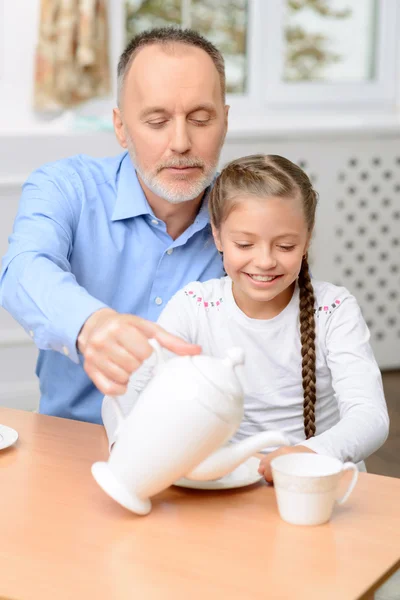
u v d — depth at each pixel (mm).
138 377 1375
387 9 3930
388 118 4023
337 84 3920
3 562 895
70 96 3393
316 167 3762
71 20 3287
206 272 1722
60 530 972
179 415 966
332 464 1035
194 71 1481
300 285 1503
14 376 3350
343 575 883
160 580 863
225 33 3723
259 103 3816
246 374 1521
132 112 1536
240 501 1071
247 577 874
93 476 1066
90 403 1688
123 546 937
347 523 1013
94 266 1682
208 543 948
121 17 3482
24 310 1267
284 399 1521
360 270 3951
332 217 3838
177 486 1113
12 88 3393
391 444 3092
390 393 3713
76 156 1769
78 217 1665
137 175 1687
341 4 3881
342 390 1395
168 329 1539
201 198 1693
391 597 1343
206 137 1519
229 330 1528
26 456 1199
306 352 1464
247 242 1389
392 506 1069
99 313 1151
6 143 3264
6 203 3297
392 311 4051
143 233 1693
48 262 1347
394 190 3930
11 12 3338
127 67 1563
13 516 1006
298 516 996
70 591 839
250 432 1529
